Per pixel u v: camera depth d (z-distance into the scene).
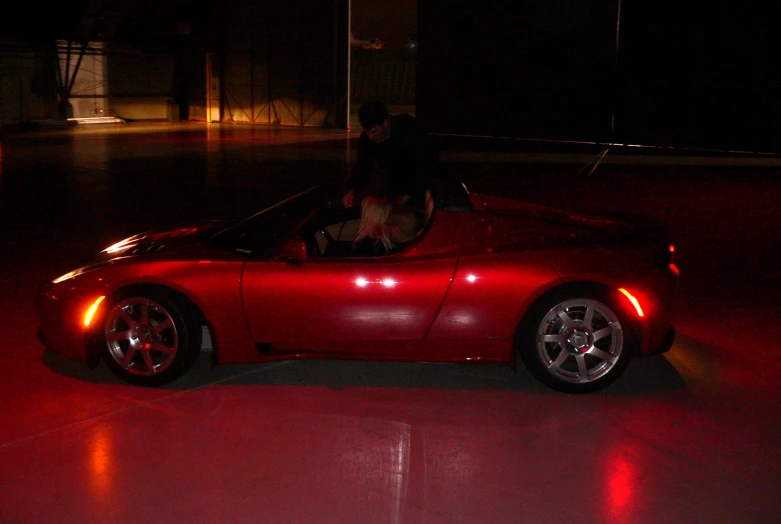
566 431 4.13
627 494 3.46
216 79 39.25
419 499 3.42
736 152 23.47
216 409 4.42
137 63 38.81
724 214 11.49
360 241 4.89
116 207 12.36
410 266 4.59
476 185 15.32
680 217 11.23
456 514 3.29
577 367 4.92
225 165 19.02
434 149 5.77
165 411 4.39
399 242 4.88
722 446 3.95
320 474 3.64
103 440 4.01
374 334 4.66
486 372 5.03
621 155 22.61
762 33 22.58
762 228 10.27
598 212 5.38
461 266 4.57
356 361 5.22
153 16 38.00
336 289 4.60
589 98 26.80
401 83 40.84
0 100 33.22
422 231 4.77
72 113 36.28
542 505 3.37
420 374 4.99
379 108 5.66
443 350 4.68
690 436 4.06
